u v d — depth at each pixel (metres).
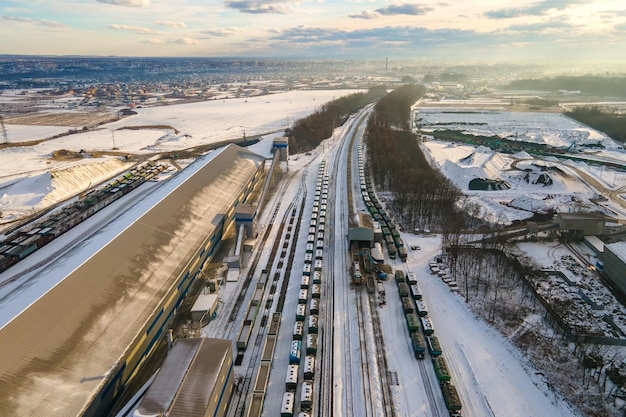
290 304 57.59
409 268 67.12
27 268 69.12
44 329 38.97
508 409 40.44
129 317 45.16
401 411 40.31
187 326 52.69
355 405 41.06
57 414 32.84
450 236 77.31
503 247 71.31
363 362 46.81
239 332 50.88
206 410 33.00
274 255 71.75
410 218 86.25
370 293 59.66
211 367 37.44
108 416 38.72
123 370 40.97
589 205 91.56
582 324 51.94
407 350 48.81
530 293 59.00
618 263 60.00
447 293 60.00
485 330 51.97
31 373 34.66
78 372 37.03
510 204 93.38
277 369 45.84
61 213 90.44
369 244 72.12
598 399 40.97
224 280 63.66
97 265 49.44
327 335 51.50
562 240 75.38
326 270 66.56
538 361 46.34
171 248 59.84
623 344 48.22
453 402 39.78
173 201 71.00
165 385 35.38
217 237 73.25
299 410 40.41
